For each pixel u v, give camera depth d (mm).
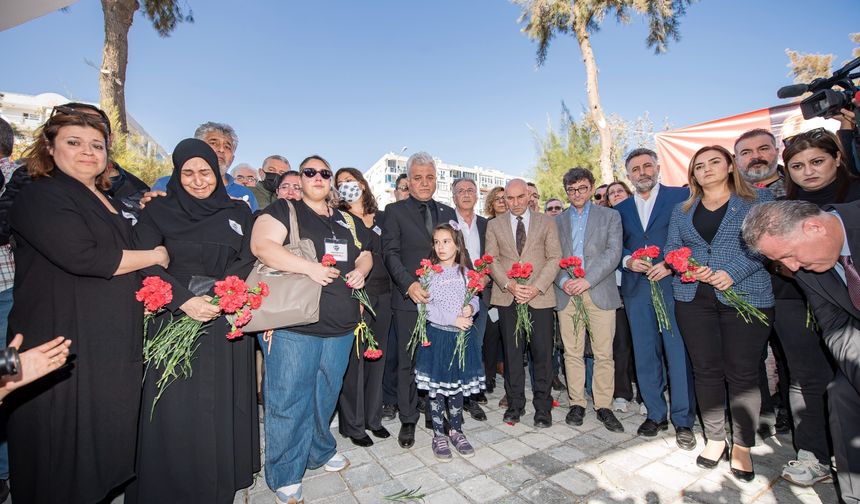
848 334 1700
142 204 2162
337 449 2730
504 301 3166
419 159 3084
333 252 2236
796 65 13234
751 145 3041
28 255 1641
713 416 2398
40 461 1562
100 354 1682
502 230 3311
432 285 2680
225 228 2082
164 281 1829
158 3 9242
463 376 2631
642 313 2945
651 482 2260
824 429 2252
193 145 2041
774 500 2072
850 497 1704
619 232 3127
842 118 2154
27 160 1741
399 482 2311
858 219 1570
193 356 1937
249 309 1875
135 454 1923
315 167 2260
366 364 3012
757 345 2271
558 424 3102
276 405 2082
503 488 2230
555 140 12273
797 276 1817
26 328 1596
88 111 1936
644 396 2955
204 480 1908
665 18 11898
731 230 2363
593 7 12031
